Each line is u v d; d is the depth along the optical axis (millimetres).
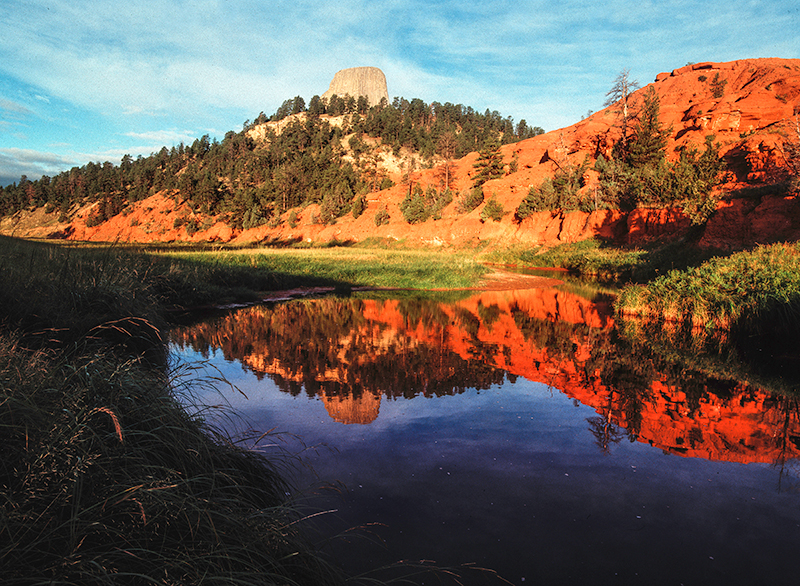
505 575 2291
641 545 2590
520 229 46312
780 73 53312
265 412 4691
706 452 3904
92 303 6695
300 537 2365
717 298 9930
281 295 16500
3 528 1527
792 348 8094
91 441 2086
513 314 12375
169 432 2586
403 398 5234
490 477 3408
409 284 20156
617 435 4266
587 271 30547
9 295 5188
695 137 46656
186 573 1687
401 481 3322
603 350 7992
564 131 73875
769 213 22516
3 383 2121
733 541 2643
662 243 31266
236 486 2438
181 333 9055
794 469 3584
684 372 6637
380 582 2172
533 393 5516
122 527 1810
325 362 6883
